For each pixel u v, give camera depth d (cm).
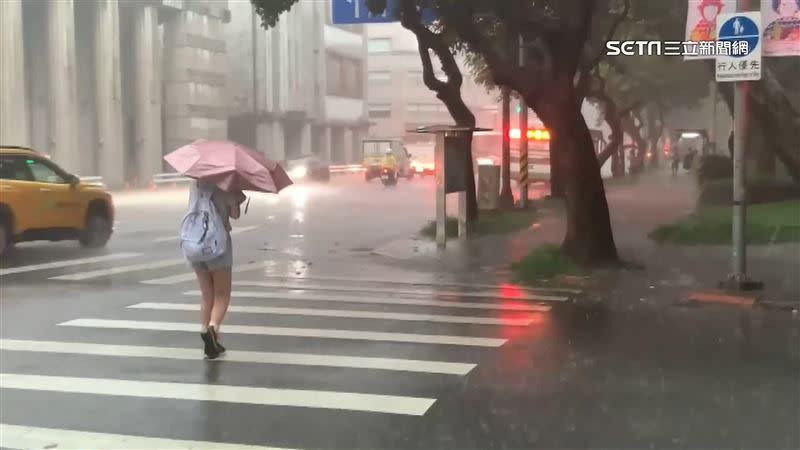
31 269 1375
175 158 751
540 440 549
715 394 652
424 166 6288
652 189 3519
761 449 531
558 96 1372
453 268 1438
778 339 856
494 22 1711
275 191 750
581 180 1374
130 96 4338
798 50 1090
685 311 1022
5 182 1463
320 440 552
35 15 3769
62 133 3700
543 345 830
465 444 542
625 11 1459
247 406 626
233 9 5634
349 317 986
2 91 3438
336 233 2009
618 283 1234
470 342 844
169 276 1308
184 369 735
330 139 6988
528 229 1958
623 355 786
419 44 1894
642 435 557
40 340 848
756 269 1284
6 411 617
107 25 3966
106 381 696
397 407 620
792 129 1947
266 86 5744
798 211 1844
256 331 899
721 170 2709
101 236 1686
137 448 540
